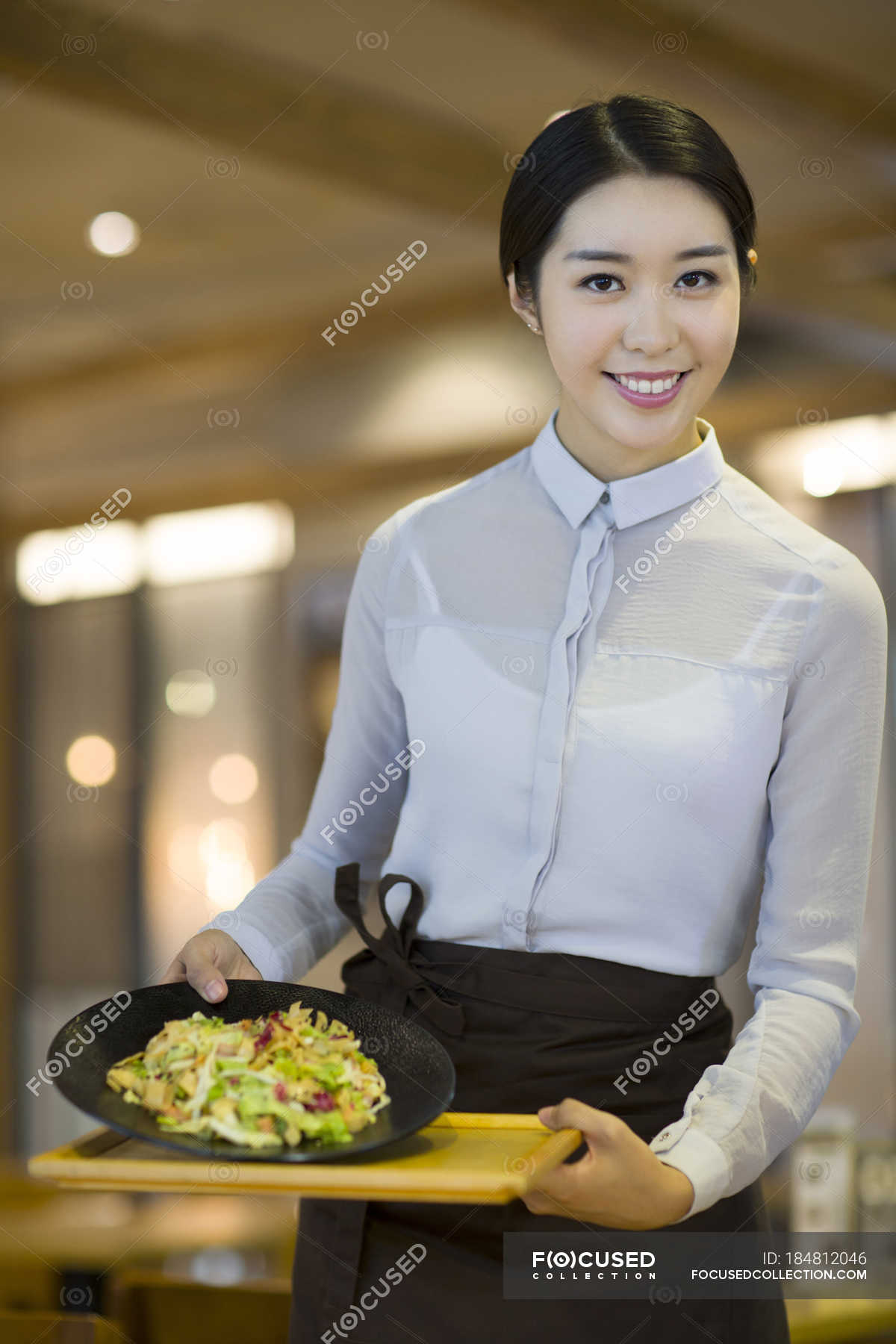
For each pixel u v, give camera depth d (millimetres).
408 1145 1048
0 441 7277
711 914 1247
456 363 6285
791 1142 1160
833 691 1238
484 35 4164
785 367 5613
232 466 6930
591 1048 1222
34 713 7547
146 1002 1204
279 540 7293
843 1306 2422
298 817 7270
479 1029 1241
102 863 7500
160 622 7500
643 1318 1193
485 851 1269
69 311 6484
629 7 3975
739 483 1319
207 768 7434
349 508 7070
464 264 6008
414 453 6434
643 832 1220
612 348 1204
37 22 4062
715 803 1223
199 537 7461
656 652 1251
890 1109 5250
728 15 4012
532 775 1242
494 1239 1210
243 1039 1089
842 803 1231
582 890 1231
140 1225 3314
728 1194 1104
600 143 1189
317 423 6750
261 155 4402
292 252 5988
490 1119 1107
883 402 5363
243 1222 3332
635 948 1234
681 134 1188
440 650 1315
